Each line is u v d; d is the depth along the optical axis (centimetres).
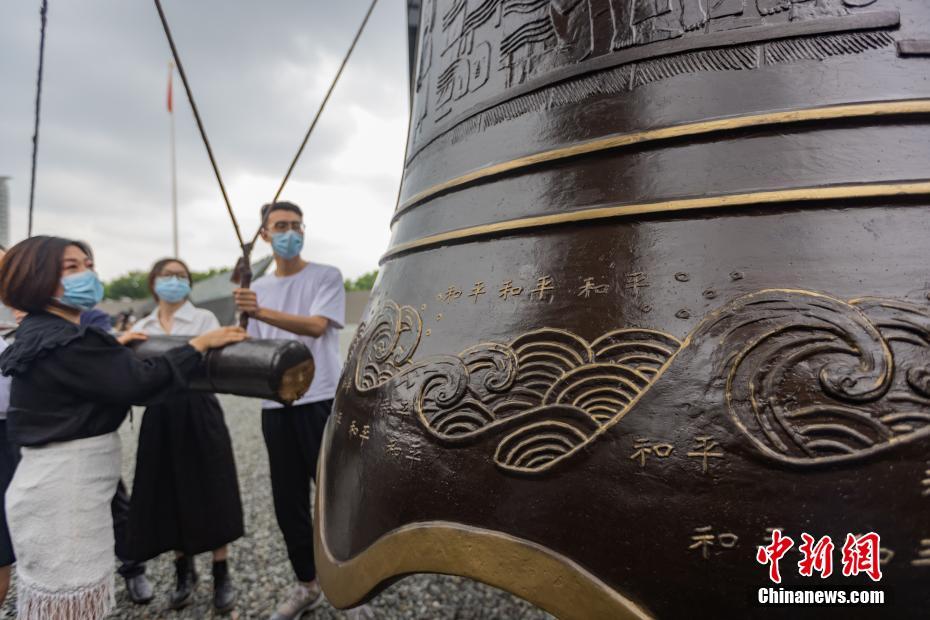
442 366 125
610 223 116
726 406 94
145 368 207
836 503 87
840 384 90
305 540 279
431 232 150
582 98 130
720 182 108
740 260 102
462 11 173
